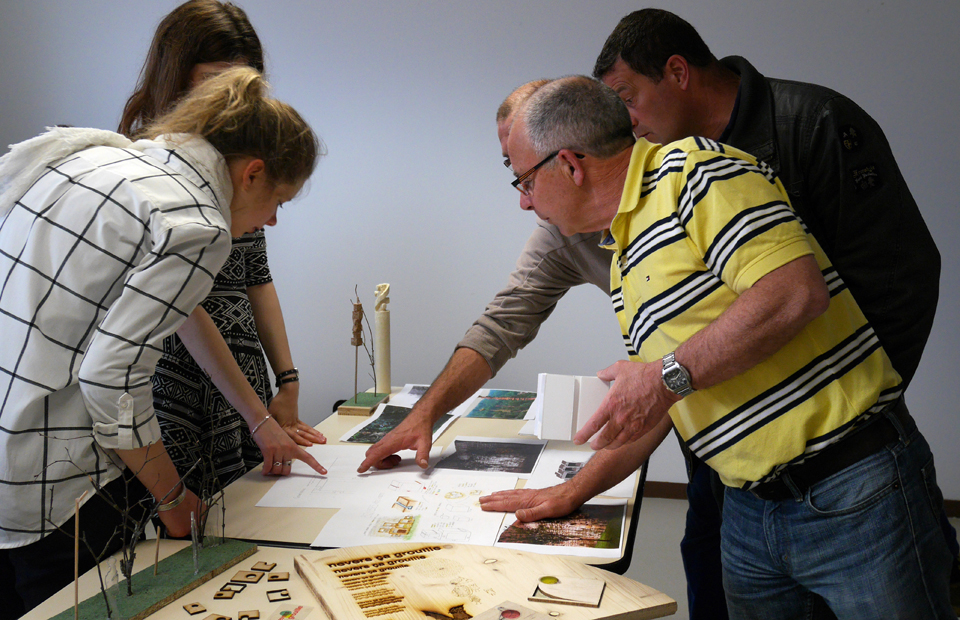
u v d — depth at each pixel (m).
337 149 3.67
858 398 1.01
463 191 3.61
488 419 1.89
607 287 1.76
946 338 3.30
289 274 3.77
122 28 3.66
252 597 0.99
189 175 1.15
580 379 1.39
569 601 0.94
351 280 3.73
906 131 3.23
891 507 1.01
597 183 1.07
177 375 1.59
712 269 0.99
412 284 3.70
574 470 1.49
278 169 1.23
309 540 1.19
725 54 3.34
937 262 1.26
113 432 1.09
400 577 1.01
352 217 3.70
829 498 1.03
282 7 3.61
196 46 1.50
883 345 1.25
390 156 3.64
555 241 1.73
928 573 1.04
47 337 1.07
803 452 1.01
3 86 3.73
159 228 1.06
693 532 1.98
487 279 3.65
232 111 1.18
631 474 1.46
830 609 1.16
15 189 1.12
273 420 1.53
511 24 3.48
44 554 1.14
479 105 3.55
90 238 1.07
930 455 1.10
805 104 1.31
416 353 3.74
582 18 3.43
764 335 0.92
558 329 3.61
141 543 1.17
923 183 3.25
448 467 1.53
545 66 3.49
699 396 1.07
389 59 3.58
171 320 1.08
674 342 1.05
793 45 3.27
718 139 1.46
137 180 1.09
